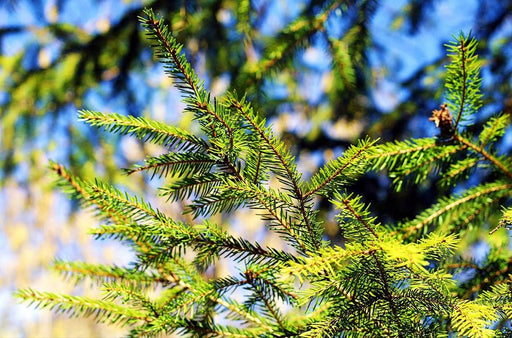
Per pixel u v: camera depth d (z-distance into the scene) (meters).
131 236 0.77
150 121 0.75
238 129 0.74
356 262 0.73
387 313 0.75
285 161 0.75
